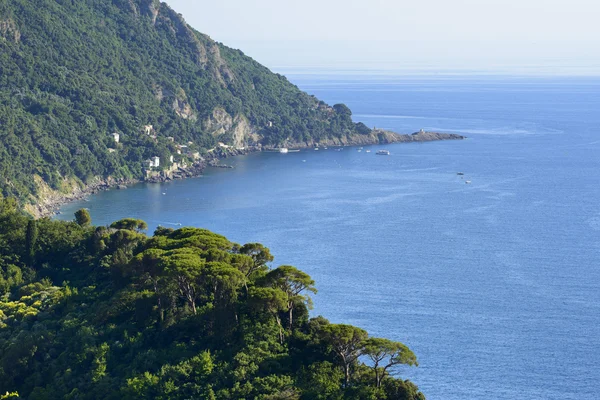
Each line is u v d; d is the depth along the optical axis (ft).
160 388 623.36
